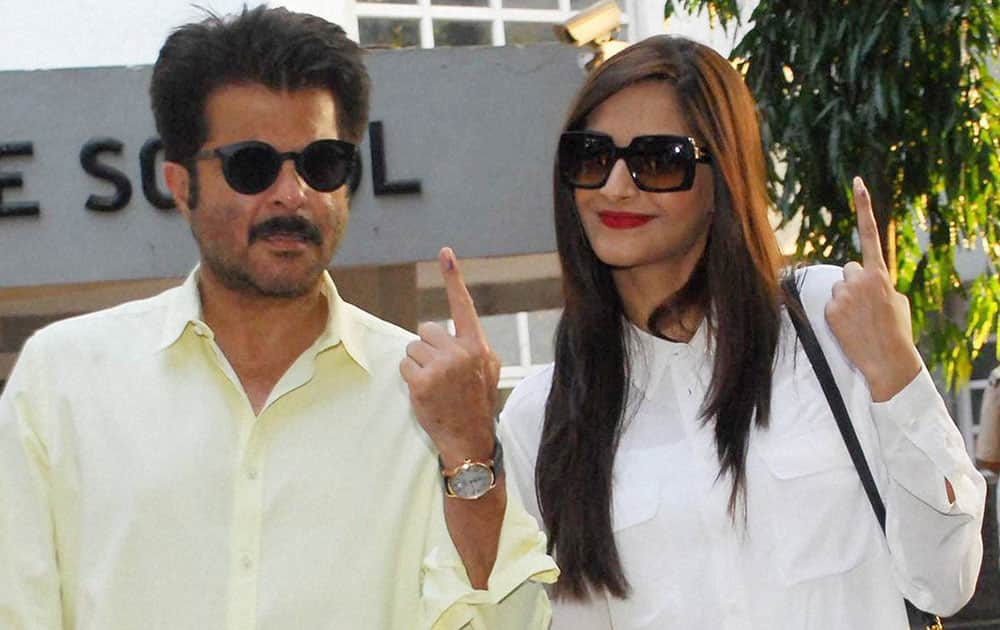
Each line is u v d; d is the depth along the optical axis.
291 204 2.75
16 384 2.79
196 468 2.73
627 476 3.22
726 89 3.28
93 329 2.86
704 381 3.27
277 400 2.81
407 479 2.81
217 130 2.79
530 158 6.21
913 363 3.02
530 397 3.44
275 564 2.70
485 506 2.72
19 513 2.70
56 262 6.04
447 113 6.18
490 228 6.20
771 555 3.10
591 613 3.31
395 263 6.18
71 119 6.04
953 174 7.08
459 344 2.69
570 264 3.38
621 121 3.27
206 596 2.67
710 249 3.26
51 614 2.67
